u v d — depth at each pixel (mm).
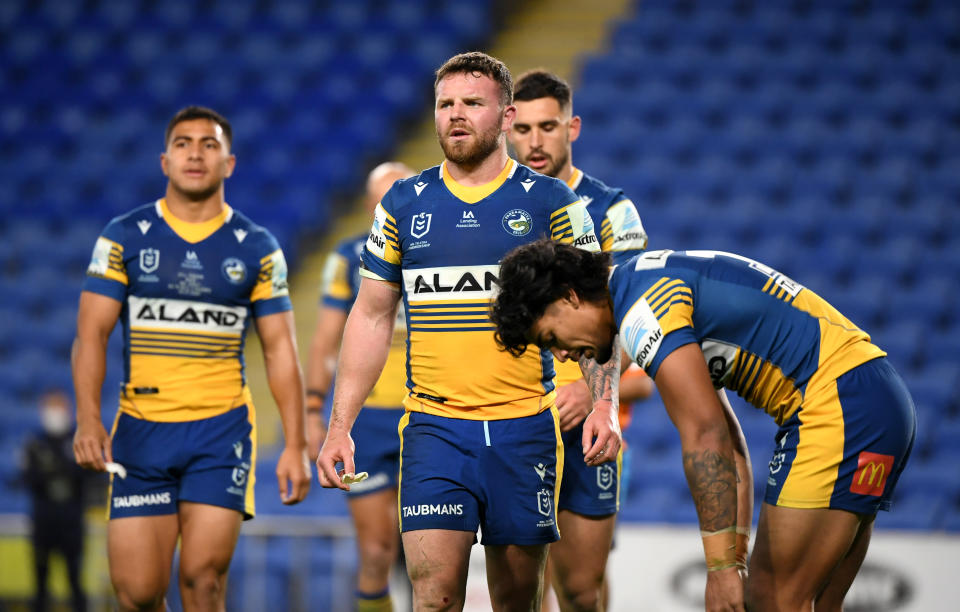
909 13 52406
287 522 26438
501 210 13273
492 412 13281
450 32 52906
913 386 37375
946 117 48094
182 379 16266
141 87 52469
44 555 27750
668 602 24594
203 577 15953
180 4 56188
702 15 53594
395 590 25438
